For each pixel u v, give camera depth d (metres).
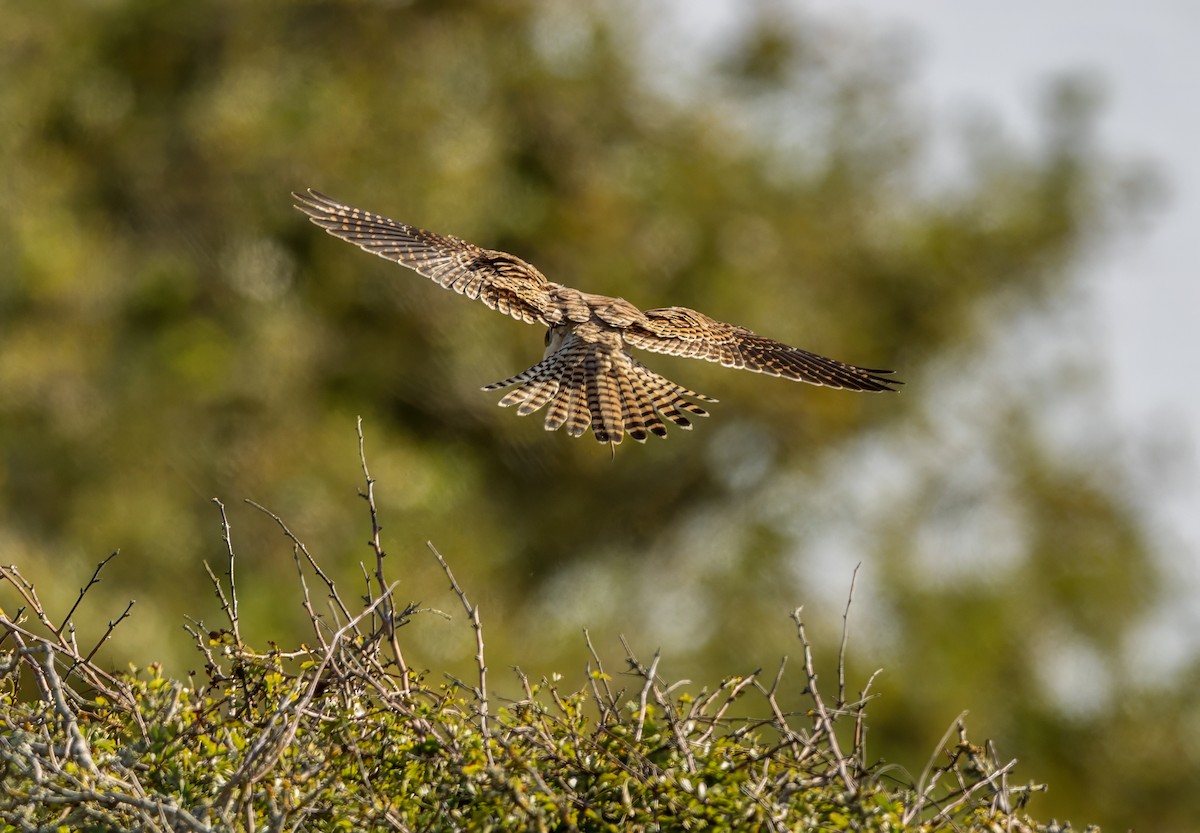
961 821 6.84
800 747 6.68
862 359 24.69
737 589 23.69
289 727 6.14
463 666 20.41
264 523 20.88
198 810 6.10
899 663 23.28
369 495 7.05
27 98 21.45
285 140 21.95
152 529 20.16
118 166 21.98
